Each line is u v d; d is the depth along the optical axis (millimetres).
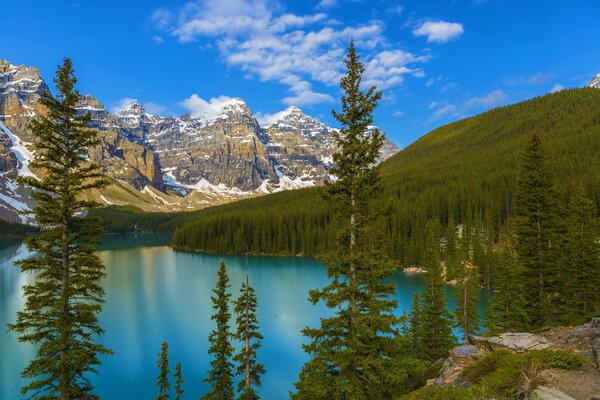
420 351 35594
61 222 20781
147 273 108062
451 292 75375
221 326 31109
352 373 16109
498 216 107188
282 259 139625
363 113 17062
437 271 37094
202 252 165625
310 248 146000
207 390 39469
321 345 16891
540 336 16016
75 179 21047
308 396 16750
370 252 16703
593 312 28297
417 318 36562
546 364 10633
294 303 71438
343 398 16047
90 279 21094
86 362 20375
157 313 65625
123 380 41469
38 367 19531
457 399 10555
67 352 20000
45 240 20328
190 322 60531
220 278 31953
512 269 32812
